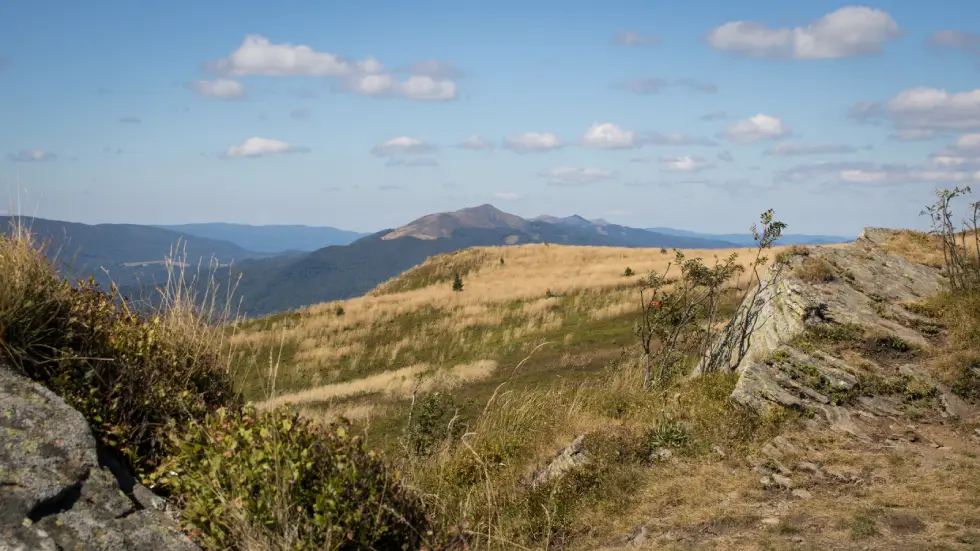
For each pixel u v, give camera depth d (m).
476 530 5.60
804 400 7.84
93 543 3.22
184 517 3.66
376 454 4.35
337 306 39.97
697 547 4.95
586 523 5.96
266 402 5.02
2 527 3.09
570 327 28.39
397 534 4.12
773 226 11.07
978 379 7.89
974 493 5.53
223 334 5.38
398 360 28.16
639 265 46.88
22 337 4.14
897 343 8.78
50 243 4.69
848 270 10.88
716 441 7.23
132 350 4.59
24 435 3.55
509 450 8.04
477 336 30.72
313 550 3.56
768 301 10.28
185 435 4.06
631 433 7.60
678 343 11.67
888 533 4.88
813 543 4.82
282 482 3.68
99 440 3.96
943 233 11.04
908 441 6.96
